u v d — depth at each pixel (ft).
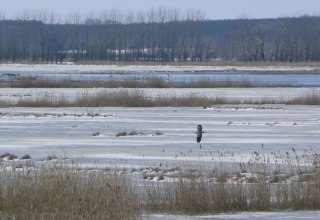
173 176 147.54
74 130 262.67
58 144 216.74
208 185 120.26
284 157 181.06
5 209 103.91
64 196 103.55
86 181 111.45
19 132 254.47
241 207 116.98
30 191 105.91
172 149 202.69
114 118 318.86
